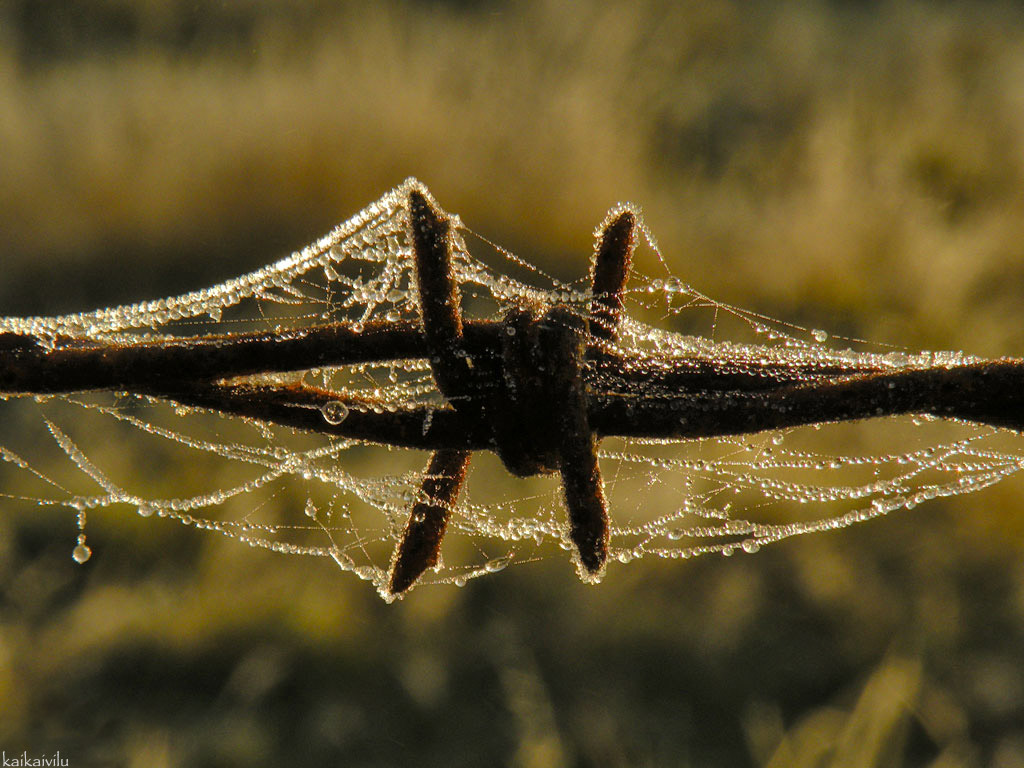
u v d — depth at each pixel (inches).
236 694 18.0
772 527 12.9
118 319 11.6
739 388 10.0
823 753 16.8
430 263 9.8
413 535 10.1
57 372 9.9
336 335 9.9
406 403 10.1
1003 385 9.9
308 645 19.0
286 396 10.0
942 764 16.3
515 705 17.7
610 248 10.1
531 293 12.4
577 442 9.8
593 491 9.8
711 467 16.7
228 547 20.6
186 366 9.9
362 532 21.1
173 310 11.7
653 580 21.0
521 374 9.8
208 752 16.9
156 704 17.9
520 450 9.9
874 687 17.2
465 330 9.9
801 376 10.2
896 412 9.9
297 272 12.5
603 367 10.0
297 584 20.2
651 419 9.9
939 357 10.9
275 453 13.0
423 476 10.2
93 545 21.1
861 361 10.9
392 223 11.9
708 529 11.7
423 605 19.8
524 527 13.3
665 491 21.9
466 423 9.9
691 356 10.1
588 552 9.8
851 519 11.9
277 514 21.7
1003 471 12.1
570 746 17.4
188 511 21.6
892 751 16.7
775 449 21.1
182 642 18.9
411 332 9.9
